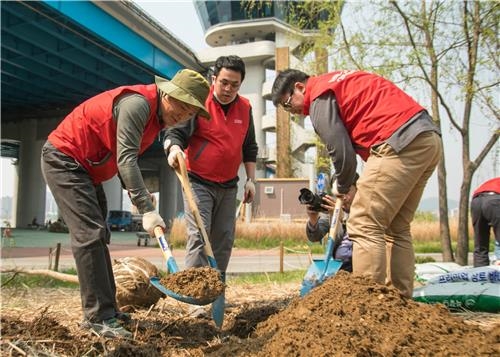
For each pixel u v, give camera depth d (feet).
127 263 13.85
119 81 92.17
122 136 9.98
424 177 10.86
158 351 9.38
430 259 37.60
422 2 26.55
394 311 8.14
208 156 13.12
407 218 11.28
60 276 18.28
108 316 10.39
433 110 28.22
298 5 33.91
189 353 9.25
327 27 31.17
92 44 74.33
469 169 27.22
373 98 10.37
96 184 11.10
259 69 121.60
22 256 44.11
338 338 7.34
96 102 10.36
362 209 10.25
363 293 8.54
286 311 9.21
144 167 169.78
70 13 60.85
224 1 122.21
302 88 11.37
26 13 61.72
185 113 10.63
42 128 122.01
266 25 118.62
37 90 99.86
